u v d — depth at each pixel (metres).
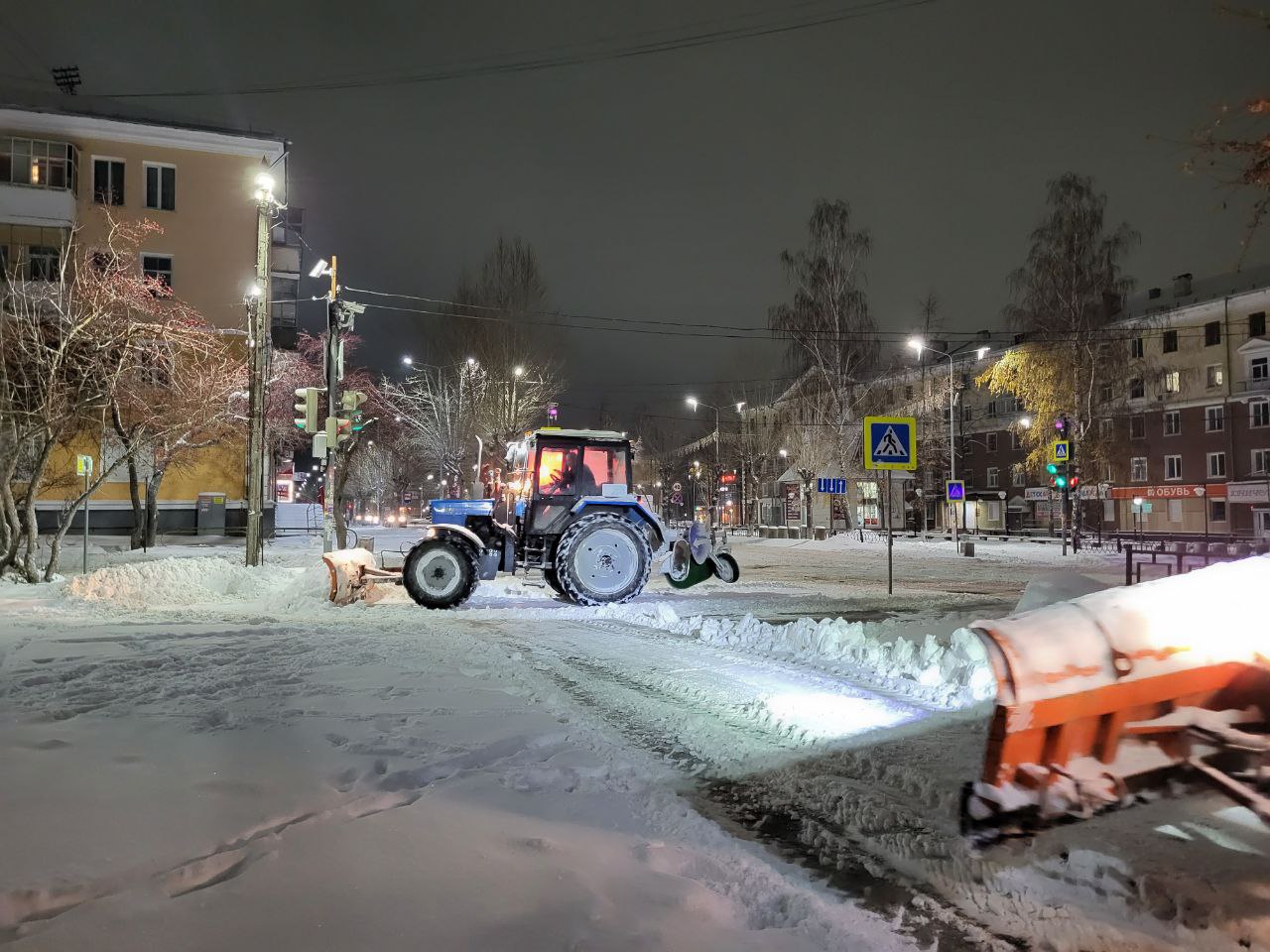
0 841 3.15
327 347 18.36
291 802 3.77
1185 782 3.16
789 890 3.26
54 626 9.76
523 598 14.09
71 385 16.56
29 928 2.51
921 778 4.67
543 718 5.71
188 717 5.33
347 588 12.72
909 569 24.03
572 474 13.35
